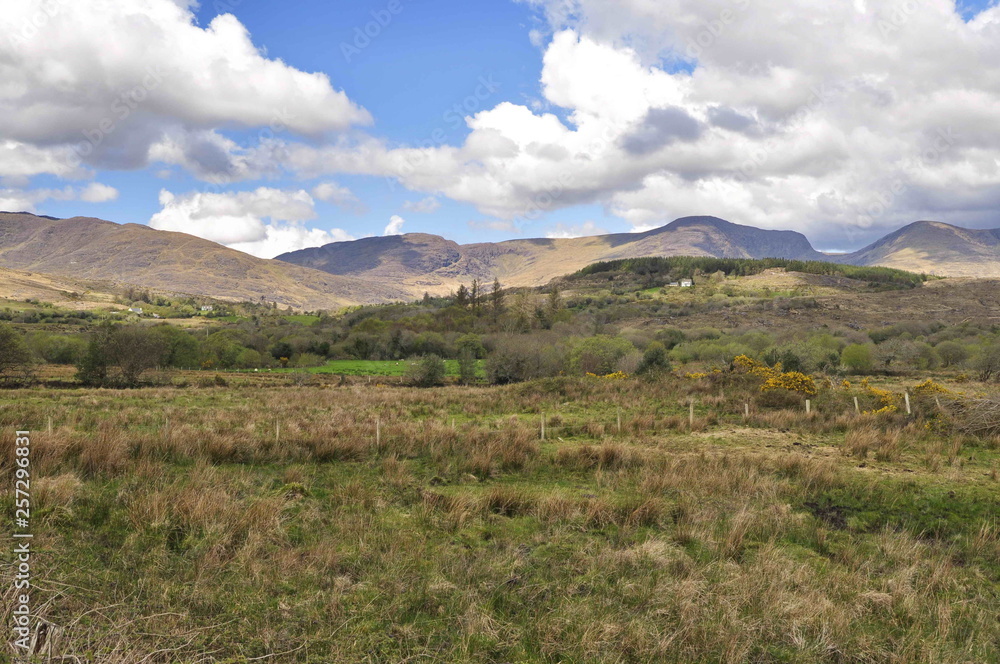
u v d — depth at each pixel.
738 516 8.63
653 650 5.29
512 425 16.89
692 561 7.19
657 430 16.81
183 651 4.83
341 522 8.05
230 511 7.82
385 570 6.65
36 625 4.63
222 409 22.75
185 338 59.97
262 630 5.25
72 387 39.53
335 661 4.89
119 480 9.28
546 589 6.38
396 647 5.21
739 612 6.04
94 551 6.45
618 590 6.44
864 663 5.37
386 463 11.68
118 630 4.88
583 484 11.03
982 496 9.73
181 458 11.18
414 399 27.98
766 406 20.83
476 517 8.68
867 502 9.77
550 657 5.19
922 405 17.92
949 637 5.82
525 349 50.47
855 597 6.44
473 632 5.45
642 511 8.82
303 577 6.31
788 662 5.32
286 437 13.41
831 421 17.36
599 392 26.38
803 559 7.57
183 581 6.02
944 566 7.27
